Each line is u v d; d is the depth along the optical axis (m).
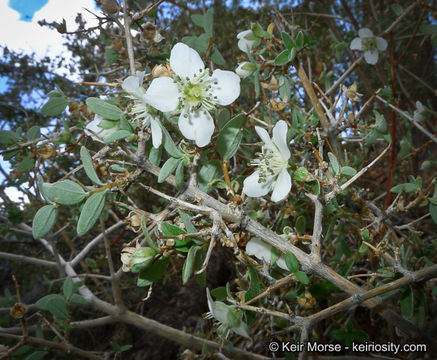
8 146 0.11
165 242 0.08
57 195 0.08
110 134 0.09
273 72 0.12
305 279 0.08
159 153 0.09
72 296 0.15
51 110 0.10
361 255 0.13
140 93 0.09
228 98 0.09
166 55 0.11
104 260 0.25
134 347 0.29
